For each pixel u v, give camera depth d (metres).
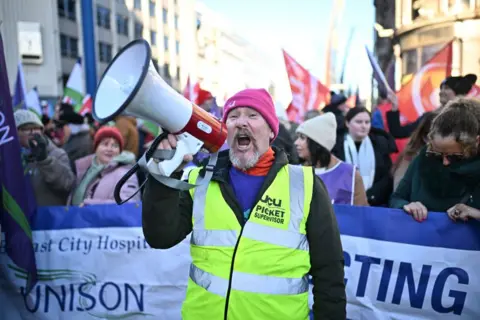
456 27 11.60
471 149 1.87
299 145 2.81
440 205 2.05
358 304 2.20
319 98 5.25
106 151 2.78
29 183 2.39
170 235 1.42
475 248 2.00
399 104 4.85
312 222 1.45
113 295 2.39
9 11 21.56
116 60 1.22
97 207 2.42
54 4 23.02
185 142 1.30
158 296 2.38
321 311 1.45
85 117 6.35
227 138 1.52
